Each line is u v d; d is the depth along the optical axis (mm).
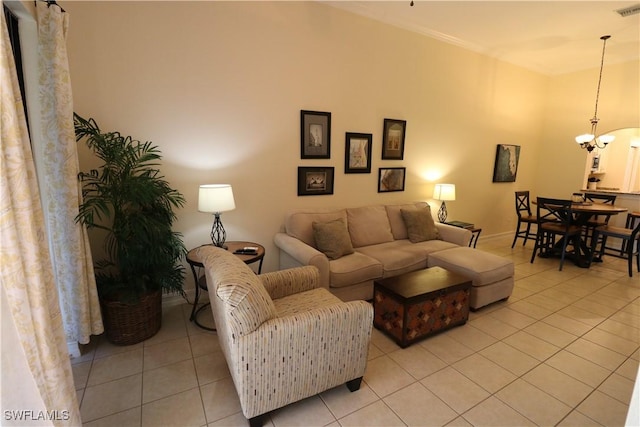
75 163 2072
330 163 3719
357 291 2984
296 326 1631
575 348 2455
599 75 5258
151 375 2061
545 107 5938
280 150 3359
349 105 3730
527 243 5523
